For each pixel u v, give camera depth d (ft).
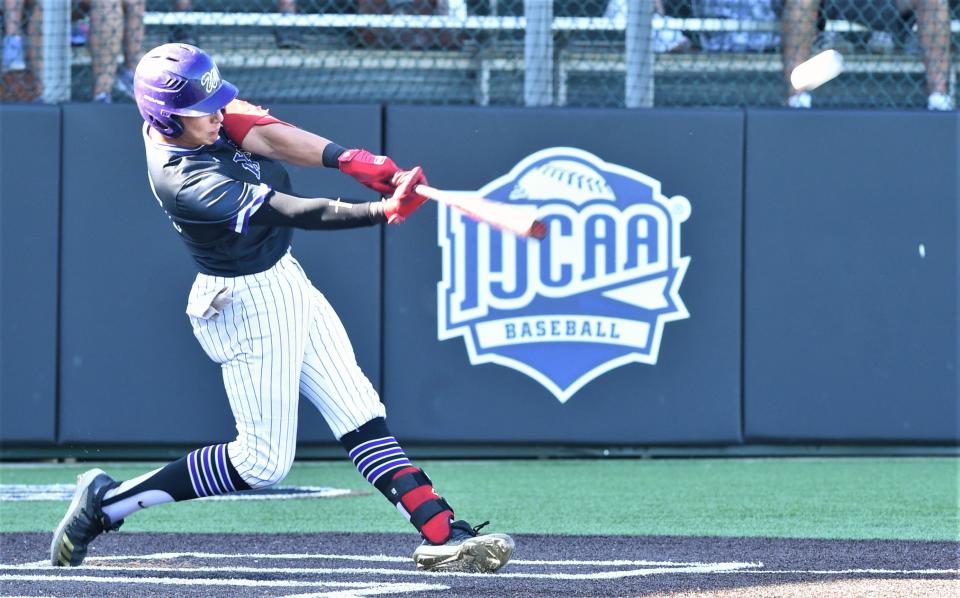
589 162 73.31
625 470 70.95
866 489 64.39
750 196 73.82
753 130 73.72
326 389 43.45
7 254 71.05
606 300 73.36
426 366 72.74
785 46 82.58
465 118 72.74
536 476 68.85
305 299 42.11
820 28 84.48
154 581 40.83
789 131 73.82
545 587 39.45
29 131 71.00
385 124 72.54
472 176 72.90
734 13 85.10
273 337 41.37
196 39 86.99
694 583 40.09
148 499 43.01
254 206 38.19
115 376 71.51
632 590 38.73
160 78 38.29
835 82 86.28
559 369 73.31
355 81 87.56
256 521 55.42
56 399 71.41
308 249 71.77
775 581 40.45
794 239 73.92
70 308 71.31
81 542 43.73
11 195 70.95
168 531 52.95
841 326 74.18
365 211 37.45
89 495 43.39
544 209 73.15
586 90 85.46
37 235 71.05
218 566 44.29
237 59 87.04
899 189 74.28
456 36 86.79
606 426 73.46
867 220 74.18
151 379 71.67
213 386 71.92
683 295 73.61
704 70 85.46
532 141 73.15
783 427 73.92
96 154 71.26
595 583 40.14
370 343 72.33
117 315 71.46
